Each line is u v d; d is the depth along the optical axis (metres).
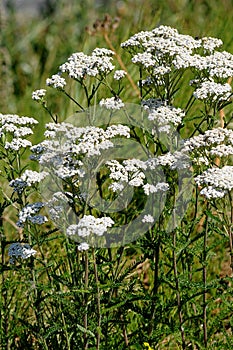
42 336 4.25
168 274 4.52
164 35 4.50
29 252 4.05
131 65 7.87
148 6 9.86
